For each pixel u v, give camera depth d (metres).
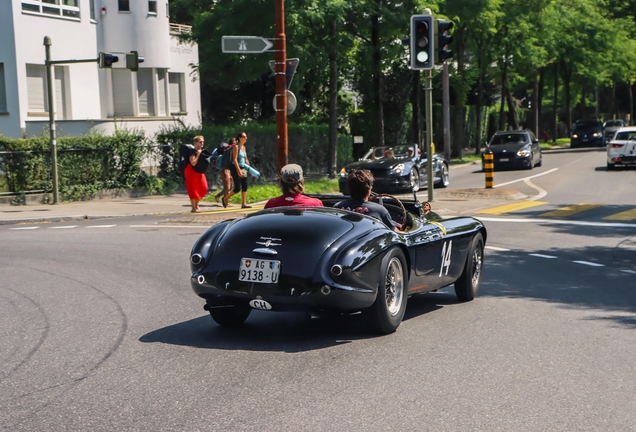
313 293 6.48
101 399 5.20
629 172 30.98
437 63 17.58
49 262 11.41
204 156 19.08
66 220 18.30
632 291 9.51
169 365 6.05
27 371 5.89
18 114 26.66
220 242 6.94
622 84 104.81
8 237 14.52
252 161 28.42
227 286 6.71
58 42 28.05
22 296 8.91
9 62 26.47
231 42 17.19
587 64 66.94
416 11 29.95
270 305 6.61
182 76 36.81
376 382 5.57
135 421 4.76
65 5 28.36
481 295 9.24
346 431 4.57
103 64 20.16
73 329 7.30
